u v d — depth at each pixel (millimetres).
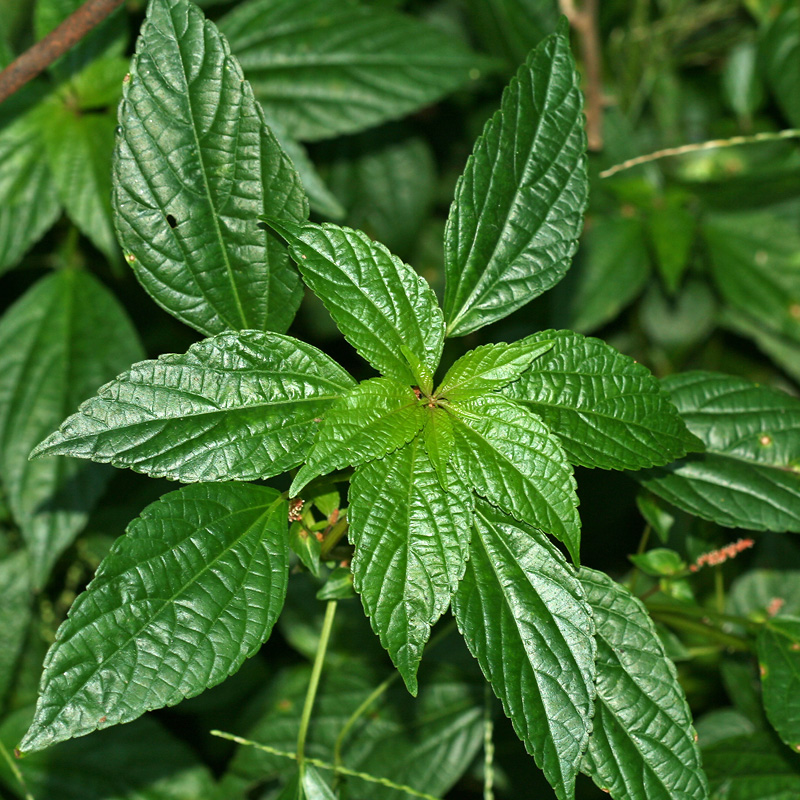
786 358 1147
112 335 946
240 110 742
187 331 1112
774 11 1127
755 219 1135
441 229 1256
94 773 956
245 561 728
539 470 729
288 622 980
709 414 823
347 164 1157
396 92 947
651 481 809
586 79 1101
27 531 912
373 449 725
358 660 939
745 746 855
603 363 750
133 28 958
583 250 1106
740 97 1200
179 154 743
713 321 1185
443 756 923
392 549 719
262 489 742
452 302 757
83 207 917
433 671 934
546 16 1091
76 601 707
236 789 927
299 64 948
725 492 808
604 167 1115
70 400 932
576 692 730
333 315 737
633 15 1226
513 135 755
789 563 971
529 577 740
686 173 1183
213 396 729
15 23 1049
